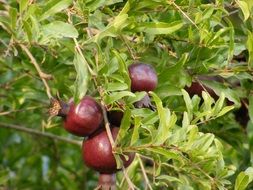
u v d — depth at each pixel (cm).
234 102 127
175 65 120
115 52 108
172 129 112
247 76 127
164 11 121
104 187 110
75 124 109
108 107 109
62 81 144
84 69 107
